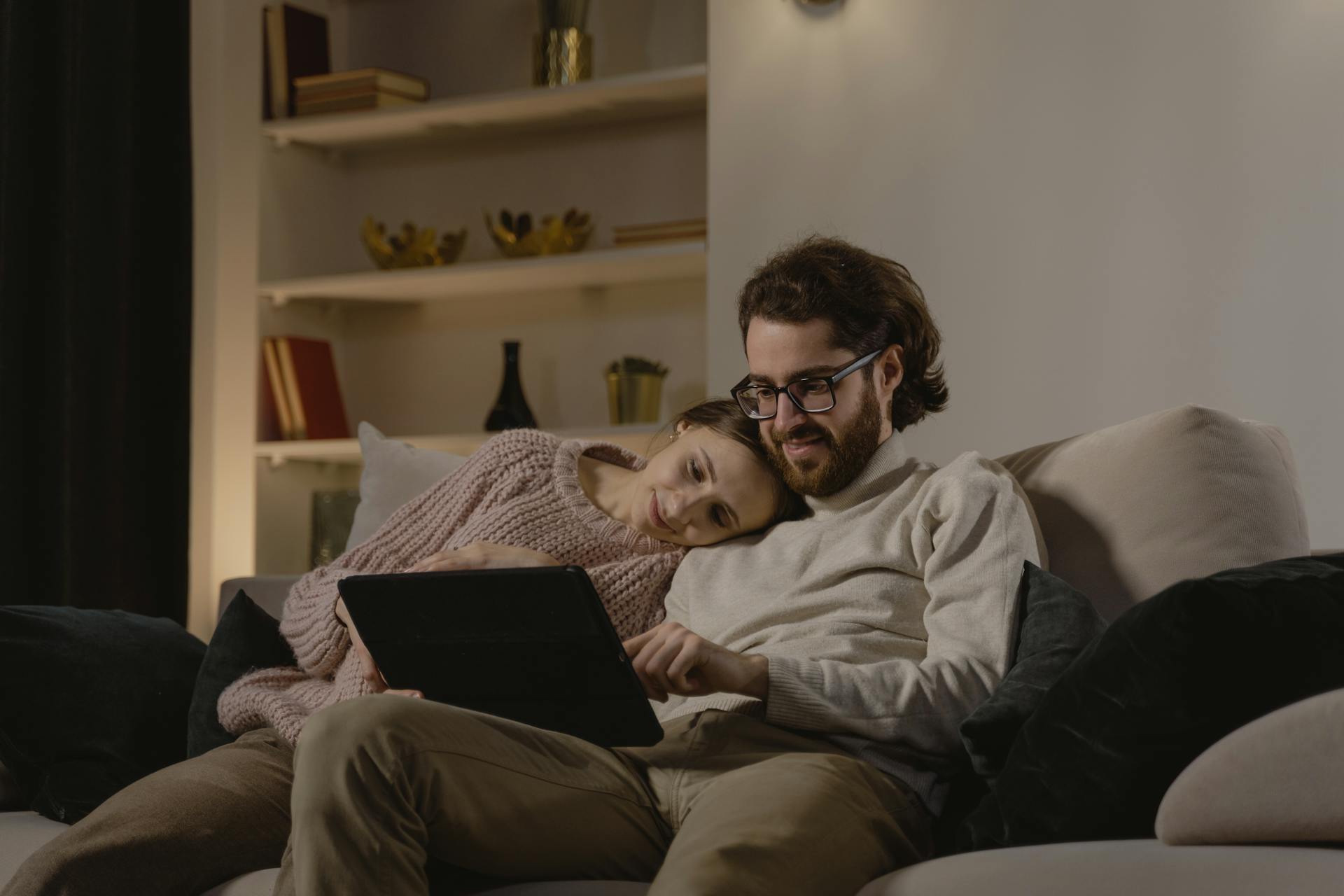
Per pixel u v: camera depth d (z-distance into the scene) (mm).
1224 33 2889
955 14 3109
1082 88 3002
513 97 3611
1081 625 1351
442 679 1355
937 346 1791
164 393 3457
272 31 3914
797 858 1124
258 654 1815
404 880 1123
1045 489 1671
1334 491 2748
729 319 3248
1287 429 2791
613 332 3848
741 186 3262
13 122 3111
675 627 1359
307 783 1137
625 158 3840
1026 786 1183
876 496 1659
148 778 1510
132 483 3369
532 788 1245
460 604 1282
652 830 1353
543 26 3686
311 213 4051
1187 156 2906
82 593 3219
